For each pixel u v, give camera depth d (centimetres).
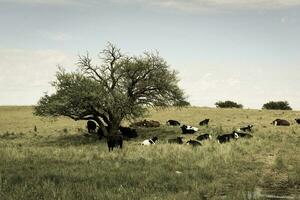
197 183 1708
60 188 1528
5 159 2378
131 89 4350
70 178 1777
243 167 2211
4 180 1672
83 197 1417
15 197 1398
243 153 2688
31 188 1523
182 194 1502
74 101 3981
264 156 2600
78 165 2180
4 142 4016
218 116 5628
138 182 1741
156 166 2156
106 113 4434
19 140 4234
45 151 2844
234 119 5262
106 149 3192
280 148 2944
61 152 2748
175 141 3578
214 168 2123
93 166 2130
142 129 4659
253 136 3684
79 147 3444
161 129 4597
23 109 7438
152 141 3553
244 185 1719
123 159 2445
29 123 5691
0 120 6041
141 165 2203
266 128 4322
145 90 4375
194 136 4050
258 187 1727
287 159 2392
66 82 4081
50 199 1380
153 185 1689
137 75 4294
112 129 4188
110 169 2066
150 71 4300
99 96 3959
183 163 2242
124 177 1823
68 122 5681
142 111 4291
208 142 3359
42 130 4981
